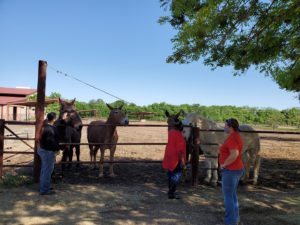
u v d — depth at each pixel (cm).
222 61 518
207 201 414
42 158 414
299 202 413
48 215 328
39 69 504
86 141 1316
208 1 425
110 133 566
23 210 342
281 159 902
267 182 569
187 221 327
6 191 429
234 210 315
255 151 582
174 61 523
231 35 486
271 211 370
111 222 313
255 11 428
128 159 830
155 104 6744
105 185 496
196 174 520
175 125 416
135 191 459
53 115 418
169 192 421
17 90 3603
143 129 2761
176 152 405
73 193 430
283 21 413
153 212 356
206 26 442
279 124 3406
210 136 534
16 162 708
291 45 453
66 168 664
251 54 469
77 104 6544
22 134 1391
